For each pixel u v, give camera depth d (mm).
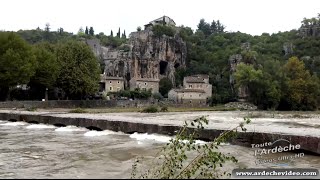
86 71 99000
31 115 44594
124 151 21969
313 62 178500
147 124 30500
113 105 106750
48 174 15281
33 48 89938
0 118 50281
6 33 83938
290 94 133500
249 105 132250
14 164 17891
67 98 101875
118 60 158875
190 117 60031
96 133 32438
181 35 191375
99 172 15703
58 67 93812
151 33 174875
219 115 74750
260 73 131375
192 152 20359
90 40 183125
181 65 179875
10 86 82125
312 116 78062
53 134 31953
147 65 161375
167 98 143375
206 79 150125
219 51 195500
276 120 57875
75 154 21000
